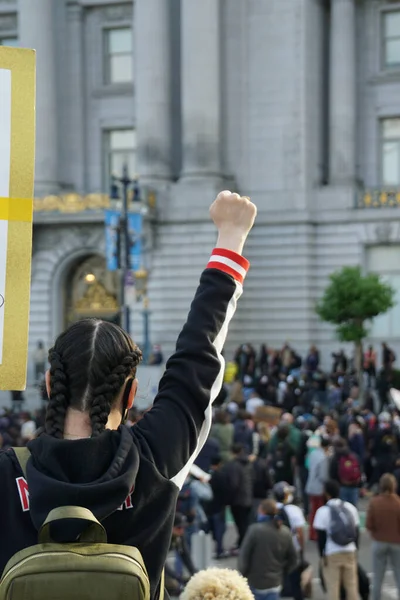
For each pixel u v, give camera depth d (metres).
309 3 55.06
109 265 38.28
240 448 21.88
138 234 39.31
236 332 55.41
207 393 3.58
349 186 54.72
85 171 60.06
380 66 56.22
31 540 3.18
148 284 54.53
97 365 3.40
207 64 54.66
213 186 53.88
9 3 60.16
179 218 54.12
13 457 3.30
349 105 54.88
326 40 56.31
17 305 3.77
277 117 55.34
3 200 3.77
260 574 14.72
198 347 3.63
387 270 54.22
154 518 3.31
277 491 17.33
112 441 3.30
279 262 55.06
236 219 3.89
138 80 56.25
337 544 16.42
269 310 55.16
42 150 57.78
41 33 57.69
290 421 28.92
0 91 3.78
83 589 2.93
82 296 56.41
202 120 54.59
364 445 30.77
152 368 32.31
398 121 56.09
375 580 17.16
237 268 3.81
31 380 50.69
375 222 53.84
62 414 3.38
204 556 14.51
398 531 16.95
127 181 38.72
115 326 3.53
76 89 59.81
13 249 3.77
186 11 54.84
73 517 3.03
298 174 54.94
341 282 45.97
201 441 3.60
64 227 55.38
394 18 56.12
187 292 53.97
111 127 59.72
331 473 23.36
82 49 59.91
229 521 27.73
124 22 59.34
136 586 2.97
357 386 43.72
